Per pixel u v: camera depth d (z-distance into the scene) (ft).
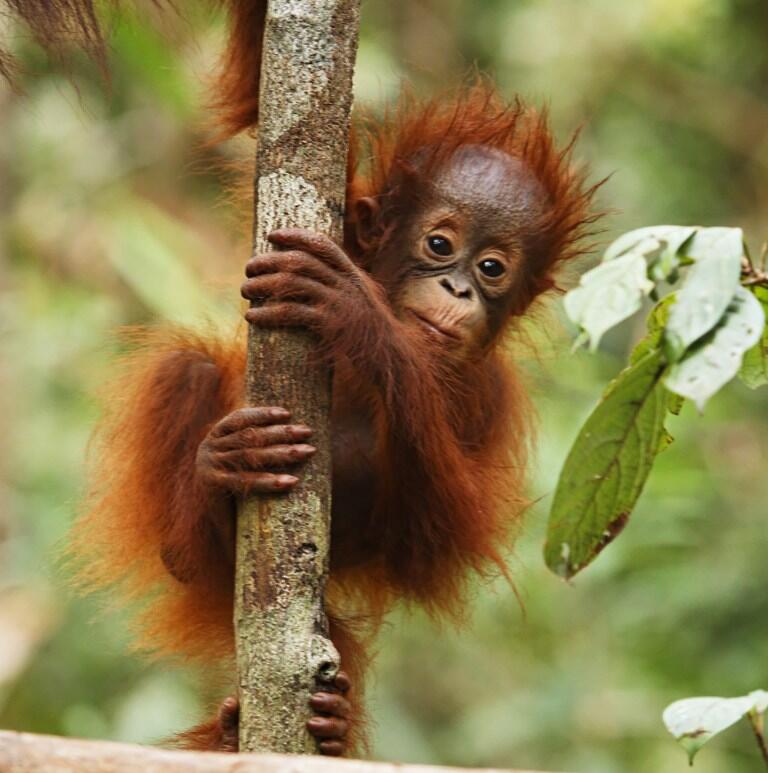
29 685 47.21
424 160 27.37
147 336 29.94
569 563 19.67
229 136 27.35
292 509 20.26
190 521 25.54
